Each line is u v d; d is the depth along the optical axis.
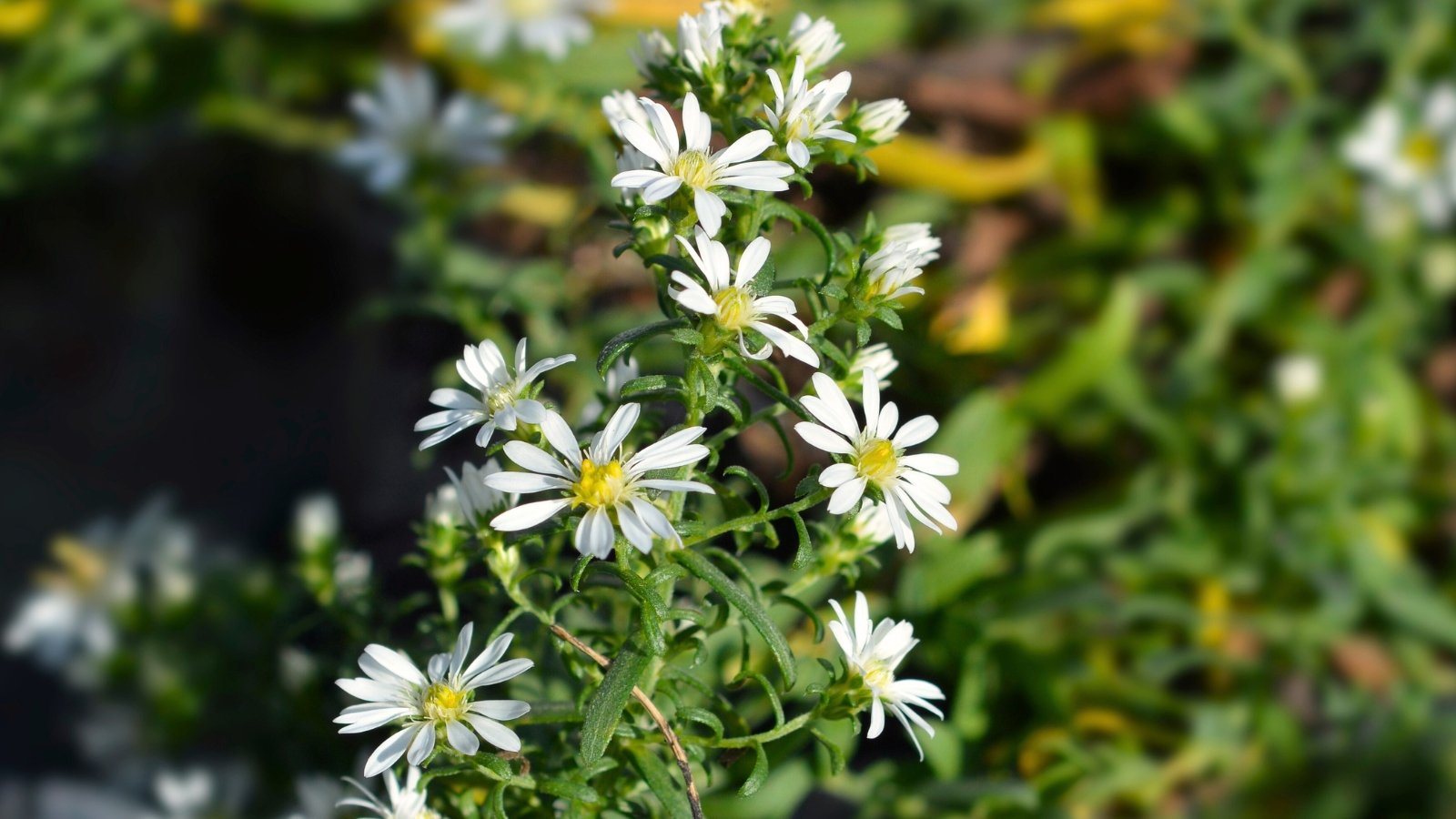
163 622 0.23
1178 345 0.30
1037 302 0.30
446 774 0.17
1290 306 0.30
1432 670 0.26
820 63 0.18
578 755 0.18
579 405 0.24
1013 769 0.24
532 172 0.30
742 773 0.21
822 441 0.17
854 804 0.24
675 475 0.17
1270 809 0.25
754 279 0.17
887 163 0.30
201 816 0.23
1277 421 0.28
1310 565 0.26
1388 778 0.25
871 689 0.17
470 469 0.18
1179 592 0.27
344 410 0.31
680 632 0.18
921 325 0.26
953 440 0.26
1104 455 0.28
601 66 0.30
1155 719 0.25
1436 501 0.28
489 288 0.26
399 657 0.17
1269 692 0.26
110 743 0.24
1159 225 0.31
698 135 0.17
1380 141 0.30
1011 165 0.31
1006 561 0.27
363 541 0.26
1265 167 0.31
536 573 0.18
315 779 0.21
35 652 0.29
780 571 0.22
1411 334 0.30
